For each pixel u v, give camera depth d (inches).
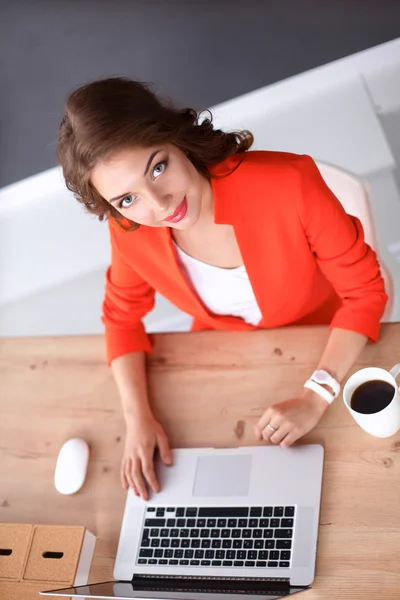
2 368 69.2
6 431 64.7
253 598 46.0
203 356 62.8
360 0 111.8
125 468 58.4
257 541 50.7
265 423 55.9
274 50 115.1
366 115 108.3
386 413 50.3
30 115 125.0
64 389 65.9
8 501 60.3
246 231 58.8
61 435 62.9
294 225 58.5
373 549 48.2
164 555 52.6
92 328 114.7
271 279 62.5
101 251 117.0
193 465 56.8
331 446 53.9
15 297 119.4
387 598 46.1
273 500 52.2
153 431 59.3
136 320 67.1
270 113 113.4
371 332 57.9
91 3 124.6
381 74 109.3
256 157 58.2
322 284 67.2
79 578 52.8
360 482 51.4
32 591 52.4
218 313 67.3
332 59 111.7
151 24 121.2
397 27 109.8
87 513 57.4
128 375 63.3
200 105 117.3
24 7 127.3
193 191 52.3
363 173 105.7
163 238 60.3
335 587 47.3
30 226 121.6
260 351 61.2
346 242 58.9
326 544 49.3
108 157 47.6
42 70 125.9
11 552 54.8
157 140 47.8
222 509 53.2
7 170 124.1
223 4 118.2
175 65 120.0
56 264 118.7
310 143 110.1
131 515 55.8
